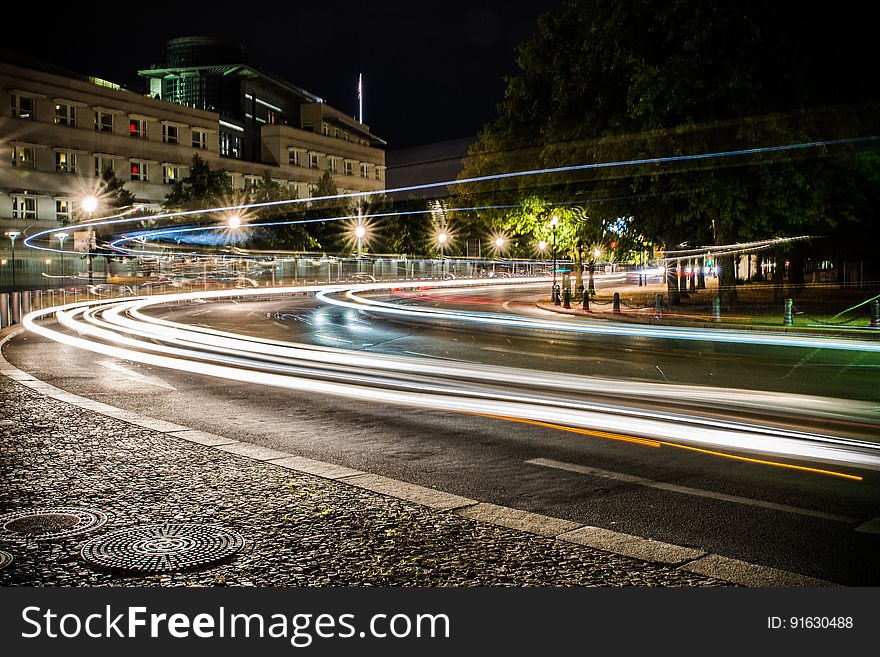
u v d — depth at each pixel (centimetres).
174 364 1491
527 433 859
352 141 10725
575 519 555
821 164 2719
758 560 475
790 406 1027
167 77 9362
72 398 1069
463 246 10444
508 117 3859
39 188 6456
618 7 2831
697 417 948
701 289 5806
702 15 2580
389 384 1232
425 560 470
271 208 7638
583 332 2420
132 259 6269
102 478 649
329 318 3097
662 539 512
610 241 3816
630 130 2891
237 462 709
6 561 466
